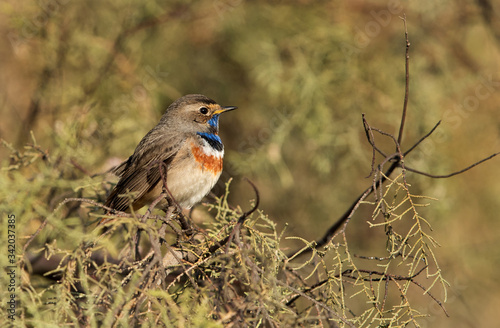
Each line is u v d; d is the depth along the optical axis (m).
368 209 12.89
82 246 5.79
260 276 5.90
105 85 12.17
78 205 8.54
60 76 11.98
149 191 9.42
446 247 12.57
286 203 13.23
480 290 12.38
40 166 8.31
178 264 6.31
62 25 12.28
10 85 11.87
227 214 8.39
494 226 12.98
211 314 5.50
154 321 5.47
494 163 13.18
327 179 13.43
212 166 9.84
